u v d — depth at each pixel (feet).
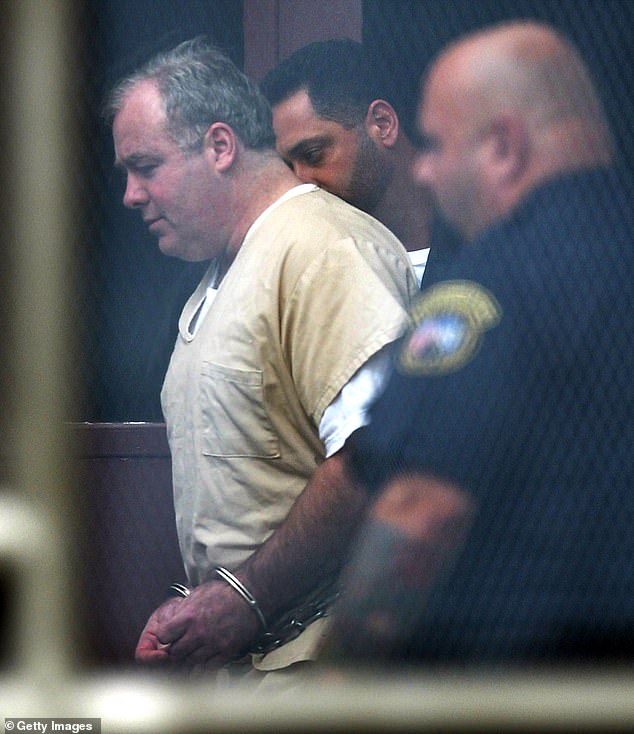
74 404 13.52
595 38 20.45
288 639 22.91
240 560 23.40
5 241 13.01
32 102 12.98
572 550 18.93
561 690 15.02
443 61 20.47
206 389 23.57
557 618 18.66
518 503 18.98
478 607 18.65
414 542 19.03
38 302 13.08
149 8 22.82
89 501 19.76
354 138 24.25
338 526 22.41
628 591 18.84
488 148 19.97
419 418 19.34
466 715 14.56
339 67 24.12
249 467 23.71
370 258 23.77
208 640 22.79
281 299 23.88
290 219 24.12
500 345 19.21
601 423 19.19
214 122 23.65
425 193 21.56
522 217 19.70
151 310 22.30
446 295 19.71
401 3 22.81
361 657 18.83
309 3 25.73
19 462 13.16
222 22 24.59
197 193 23.24
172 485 23.39
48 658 13.55
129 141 21.67
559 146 19.80
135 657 20.30
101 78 19.93
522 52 20.01
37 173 13.00
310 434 23.93
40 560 13.26
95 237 20.51
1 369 13.08
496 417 19.08
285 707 14.29
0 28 12.88
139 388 22.20
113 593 20.27
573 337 19.24
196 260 23.72
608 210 19.66
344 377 23.30
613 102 20.34
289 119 24.41
